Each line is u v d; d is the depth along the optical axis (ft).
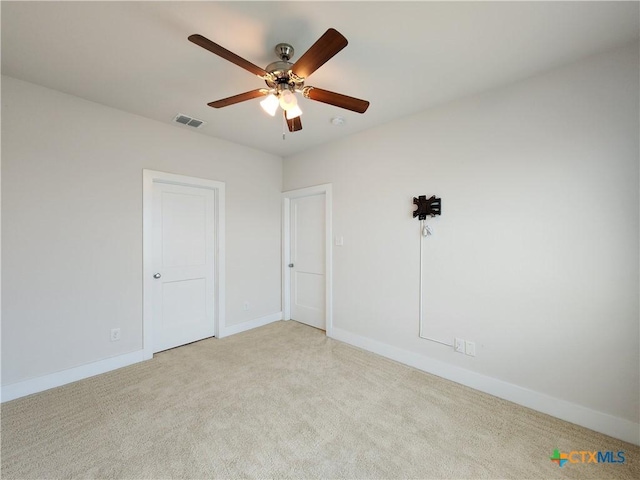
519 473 4.91
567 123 6.26
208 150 10.77
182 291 10.43
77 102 7.84
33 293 7.22
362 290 10.23
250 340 10.96
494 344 7.30
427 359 8.55
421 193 8.64
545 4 4.63
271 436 5.73
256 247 12.53
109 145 8.41
